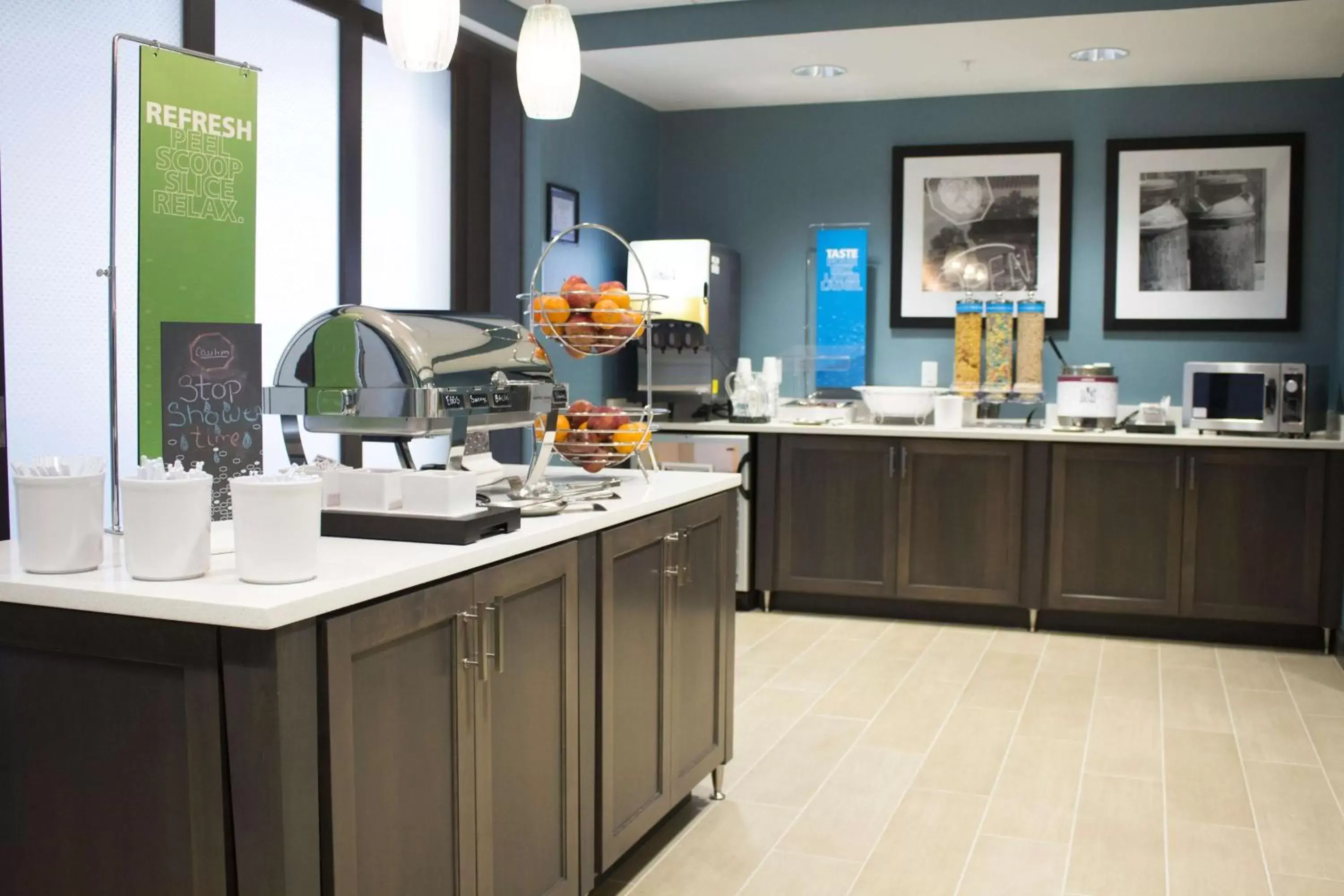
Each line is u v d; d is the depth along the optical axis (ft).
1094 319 17.37
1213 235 16.83
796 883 8.42
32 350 9.20
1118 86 16.97
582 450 8.93
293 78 12.00
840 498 16.48
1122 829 9.37
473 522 6.49
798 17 14.57
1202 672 14.01
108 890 5.47
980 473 15.93
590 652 7.64
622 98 17.79
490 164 15.44
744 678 13.52
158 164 6.57
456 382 7.21
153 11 10.16
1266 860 8.80
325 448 12.94
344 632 5.30
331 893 5.29
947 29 14.21
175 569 5.43
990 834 9.27
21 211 9.07
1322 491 14.82
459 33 14.43
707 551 9.53
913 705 12.55
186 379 6.41
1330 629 14.93
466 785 6.28
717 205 18.89
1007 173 17.49
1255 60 15.46
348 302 12.81
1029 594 15.81
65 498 5.58
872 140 18.16
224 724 5.10
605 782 7.84
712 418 17.56
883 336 18.26
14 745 5.62
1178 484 15.23
